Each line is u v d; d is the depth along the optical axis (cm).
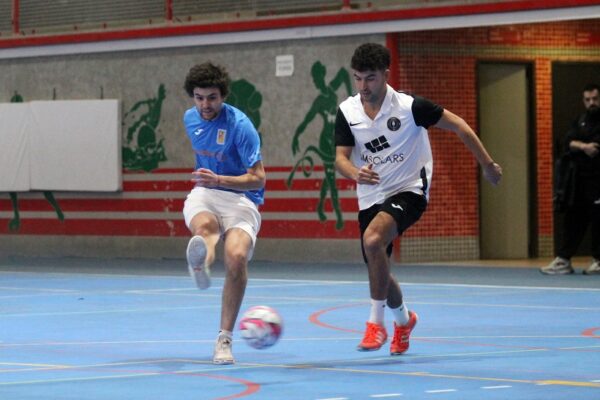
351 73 2686
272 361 1199
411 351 1269
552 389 1002
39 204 3209
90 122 3078
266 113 2823
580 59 2861
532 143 2820
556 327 1495
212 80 1174
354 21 2658
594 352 1252
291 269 2572
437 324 1534
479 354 1240
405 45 2645
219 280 2328
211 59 2903
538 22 2694
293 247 2798
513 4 2459
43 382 1064
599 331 1452
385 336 1230
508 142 2802
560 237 2878
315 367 1152
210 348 1316
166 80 2978
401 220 1209
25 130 3178
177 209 2983
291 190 2795
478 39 2730
